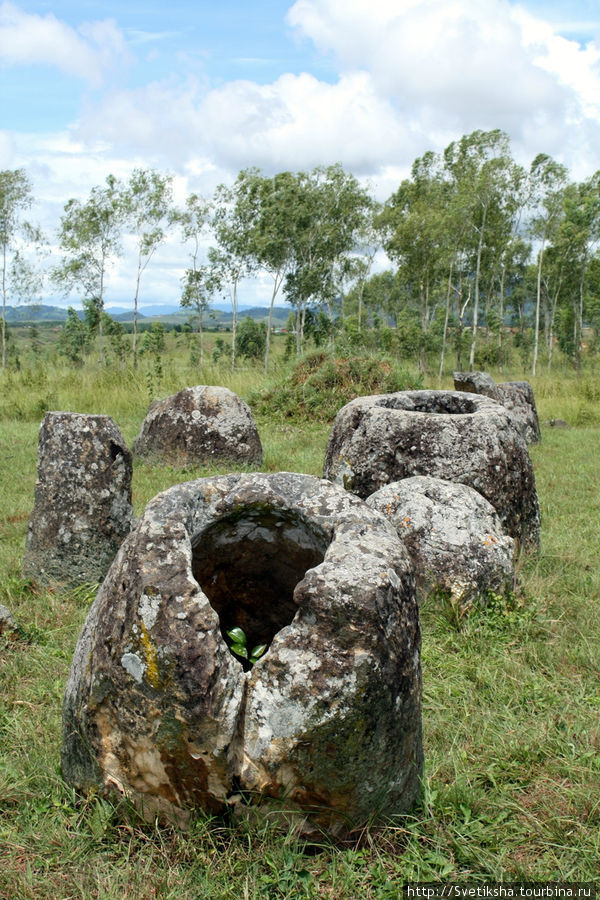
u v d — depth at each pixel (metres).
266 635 3.78
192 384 18.09
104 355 38.09
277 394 15.40
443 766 3.34
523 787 3.27
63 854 2.76
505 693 4.03
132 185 31.70
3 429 12.46
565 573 5.92
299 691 2.57
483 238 43.88
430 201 46.81
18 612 5.08
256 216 38.88
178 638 2.56
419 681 2.90
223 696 2.54
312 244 40.81
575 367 47.28
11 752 3.41
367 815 2.80
